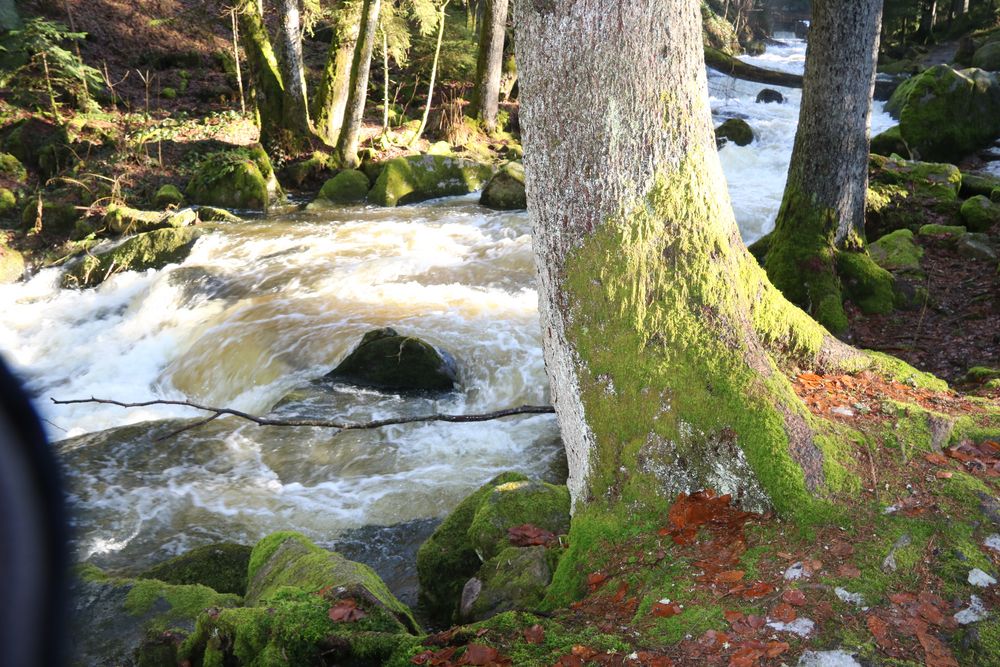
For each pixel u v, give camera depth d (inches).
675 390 176.4
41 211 610.2
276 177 711.7
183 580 221.1
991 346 321.7
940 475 175.5
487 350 378.9
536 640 149.9
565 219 183.5
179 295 485.1
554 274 188.1
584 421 186.5
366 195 686.5
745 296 204.5
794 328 214.8
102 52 850.8
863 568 153.0
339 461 304.0
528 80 182.1
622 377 179.9
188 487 287.9
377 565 245.0
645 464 177.8
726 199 191.0
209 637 163.6
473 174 718.5
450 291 450.3
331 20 779.4
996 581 149.0
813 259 365.7
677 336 178.5
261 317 433.1
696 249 181.5
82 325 494.6
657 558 166.2
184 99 821.9
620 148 177.9
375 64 944.9
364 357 364.2
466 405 352.8
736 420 172.9
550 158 182.1
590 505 185.3
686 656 139.8
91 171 661.3
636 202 180.2
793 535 163.0
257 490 286.0
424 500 275.1
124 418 387.9
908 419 193.9
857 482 172.6
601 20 172.1
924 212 449.1
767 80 1106.7
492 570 184.2
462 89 907.4
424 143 780.0
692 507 171.5
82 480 288.0
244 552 232.7
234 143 740.7
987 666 131.8
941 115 573.9
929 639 137.0
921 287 374.6
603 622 155.2
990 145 589.3
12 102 718.5
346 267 497.4
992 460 186.5
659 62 175.5
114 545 252.1
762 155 714.8
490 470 294.0
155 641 173.5
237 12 759.1
